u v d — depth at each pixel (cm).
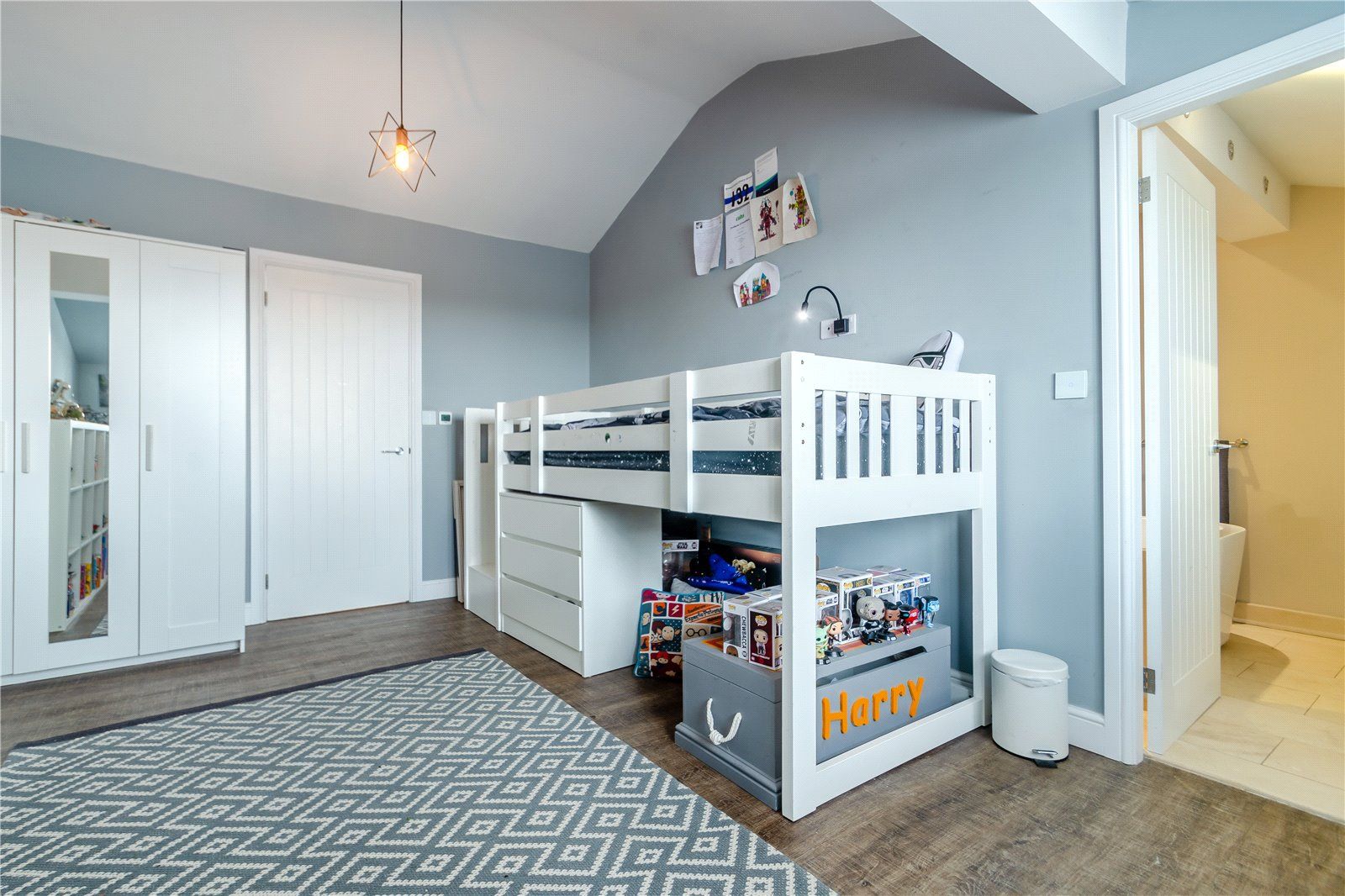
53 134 281
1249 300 328
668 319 375
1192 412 209
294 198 342
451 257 393
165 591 264
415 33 274
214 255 275
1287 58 153
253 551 327
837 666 171
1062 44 165
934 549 236
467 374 398
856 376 168
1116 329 183
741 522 328
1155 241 187
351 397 358
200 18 251
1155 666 188
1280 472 319
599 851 139
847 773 165
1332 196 304
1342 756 186
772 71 304
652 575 267
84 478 251
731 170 329
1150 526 188
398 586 372
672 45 292
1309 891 129
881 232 253
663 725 204
